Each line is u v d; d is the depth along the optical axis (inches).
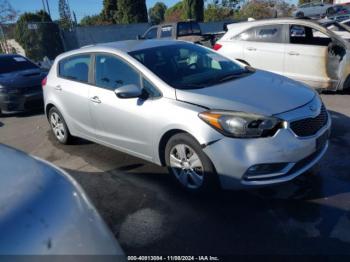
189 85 144.6
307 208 123.0
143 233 119.0
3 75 317.4
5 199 61.4
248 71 169.9
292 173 125.3
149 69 150.9
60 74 202.4
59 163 187.9
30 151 213.6
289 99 131.3
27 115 306.2
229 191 137.7
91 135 184.2
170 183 150.3
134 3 1280.8
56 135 217.5
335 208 121.6
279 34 287.0
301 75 276.7
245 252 105.3
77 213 65.4
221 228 117.0
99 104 168.4
